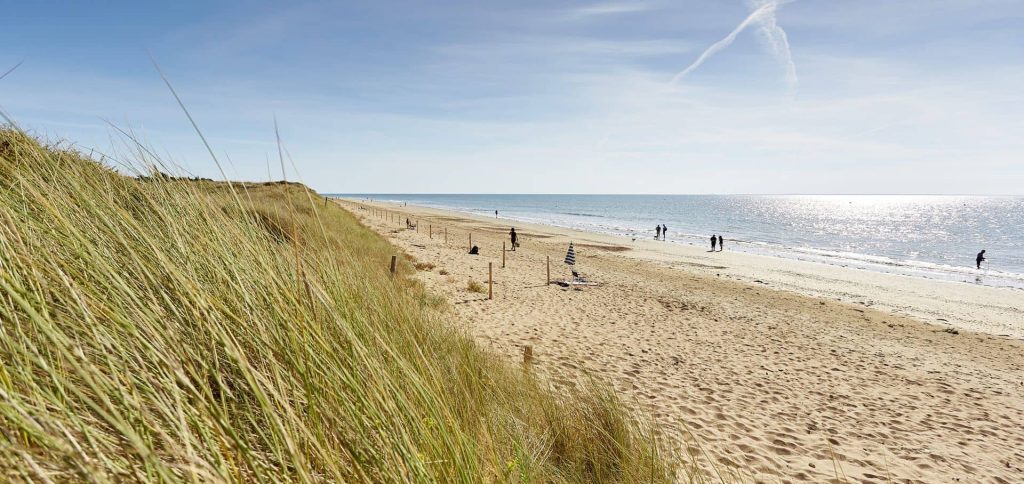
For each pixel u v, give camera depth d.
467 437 2.07
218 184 2.26
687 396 6.96
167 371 1.14
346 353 1.74
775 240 48.91
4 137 1.68
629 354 8.95
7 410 0.76
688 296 16.33
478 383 3.13
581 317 11.93
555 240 37.94
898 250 41.84
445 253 23.16
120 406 1.03
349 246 9.40
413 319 3.41
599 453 3.32
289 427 1.25
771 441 5.71
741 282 21.16
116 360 1.07
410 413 1.73
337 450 1.41
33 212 1.48
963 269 29.67
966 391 8.47
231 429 1.08
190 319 1.43
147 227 1.80
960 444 6.18
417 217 58.81
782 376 8.45
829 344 11.20
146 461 0.93
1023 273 28.41
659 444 3.94
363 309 2.42
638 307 13.85
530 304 12.95
